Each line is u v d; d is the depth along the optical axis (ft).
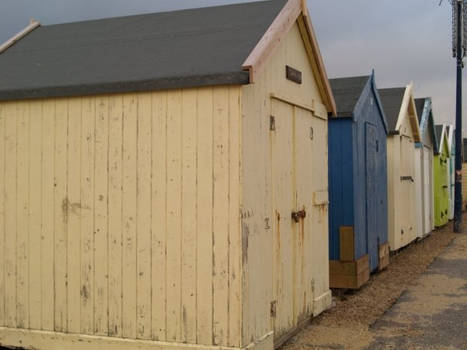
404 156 47.16
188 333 17.72
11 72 21.44
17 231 19.93
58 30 25.89
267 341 18.93
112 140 18.74
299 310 22.63
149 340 18.17
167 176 18.06
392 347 20.86
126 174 18.56
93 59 21.15
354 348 20.68
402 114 44.21
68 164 19.29
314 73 24.13
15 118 20.03
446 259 43.01
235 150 17.31
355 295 29.78
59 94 19.11
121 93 18.58
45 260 19.53
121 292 18.54
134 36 22.80
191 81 17.48
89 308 18.93
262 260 18.84
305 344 21.06
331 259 30.32
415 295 29.89
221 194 17.44
